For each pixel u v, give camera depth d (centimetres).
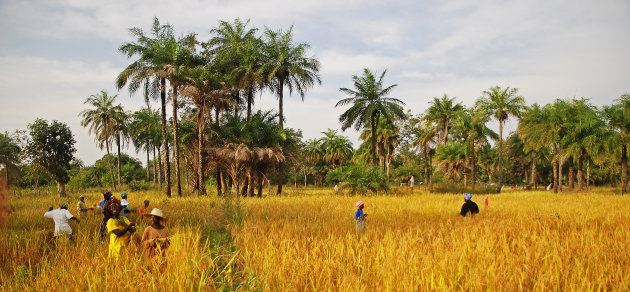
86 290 530
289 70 3303
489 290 493
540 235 875
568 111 3922
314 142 7475
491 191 4084
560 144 3903
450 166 4909
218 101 3306
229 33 3425
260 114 3083
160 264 606
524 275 549
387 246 728
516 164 7362
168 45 2912
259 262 636
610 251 686
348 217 1303
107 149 4853
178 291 510
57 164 3841
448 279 542
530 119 4156
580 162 3922
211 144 3219
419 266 599
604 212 1398
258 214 1309
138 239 758
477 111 4178
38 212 1430
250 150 2817
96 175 6862
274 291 521
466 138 4662
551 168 7006
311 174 7756
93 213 1353
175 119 2961
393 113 3666
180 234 788
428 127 4909
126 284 543
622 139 3594
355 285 530
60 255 734
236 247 733
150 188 4612
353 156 7050
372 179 2970
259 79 3234
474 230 897
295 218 1225
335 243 773
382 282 548
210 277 551
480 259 636
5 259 761
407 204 1789
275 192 3647
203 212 1379
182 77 2886
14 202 2134
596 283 529
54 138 3869
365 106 3694
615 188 5350
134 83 2822
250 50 3350
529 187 5203
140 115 5194
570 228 1009
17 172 3466
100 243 841
